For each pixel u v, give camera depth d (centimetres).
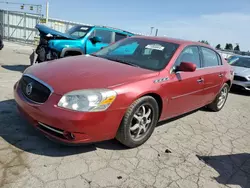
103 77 281
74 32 772
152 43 400
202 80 414
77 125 245
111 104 262
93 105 250
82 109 246
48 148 286
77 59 356
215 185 268
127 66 335
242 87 801
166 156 310
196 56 420
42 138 306
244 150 366
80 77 276
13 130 314
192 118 475
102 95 255
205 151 342
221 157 332
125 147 313
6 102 404
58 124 246
